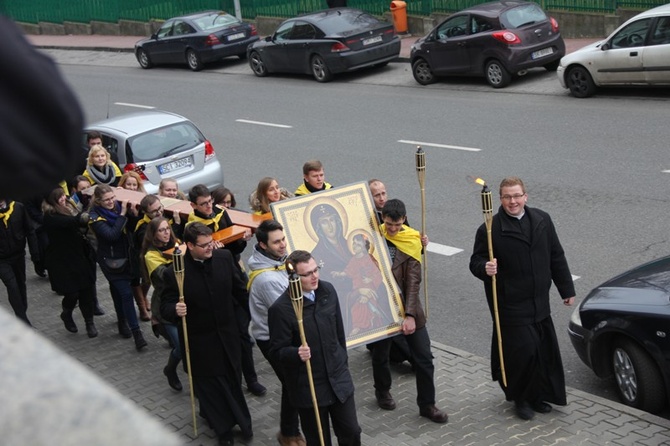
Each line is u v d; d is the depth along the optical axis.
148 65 32.19
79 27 43.03
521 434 7.29
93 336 10.39
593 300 7.83
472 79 22.77
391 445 7.31
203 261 7.32
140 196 10.40
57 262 10.10
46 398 0.62
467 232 12.44
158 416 8.30
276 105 23.14
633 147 15.23
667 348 7.15
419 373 7.60
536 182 14.16
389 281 7.86
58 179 0.70
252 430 7.74
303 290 6.52
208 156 14.89
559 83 20.95
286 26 26.38
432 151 16.81
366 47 24.81
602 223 12.01
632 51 18.31
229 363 7.45
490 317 9.84
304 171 9.63
